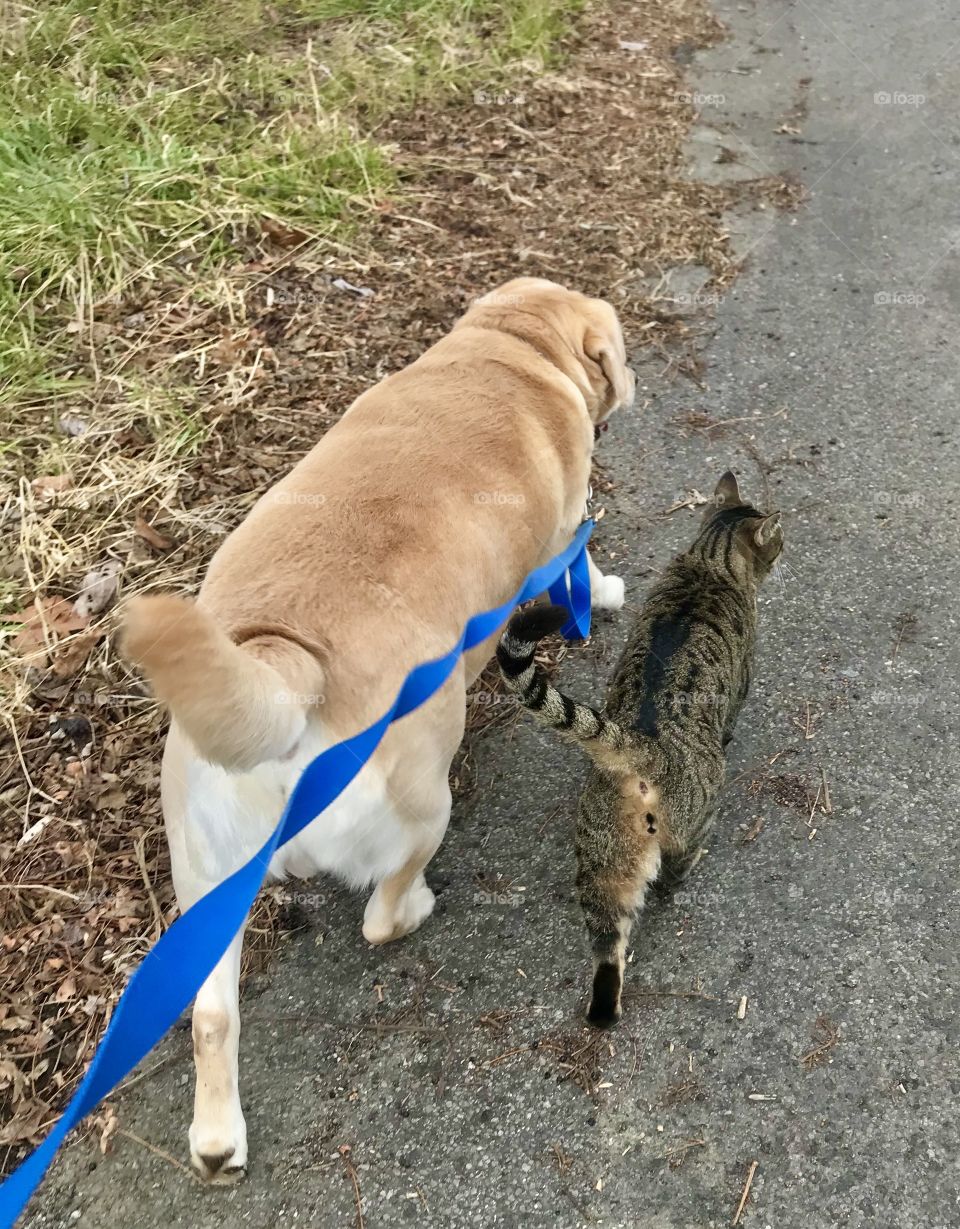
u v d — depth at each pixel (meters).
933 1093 2.16
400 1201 2.04
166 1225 2.01
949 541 3.53
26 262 4.21
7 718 2.81
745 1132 2.12
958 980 2.35
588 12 7.08
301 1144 2.12
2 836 2.59
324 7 6.41
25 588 3.19
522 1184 2.06
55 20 5.76
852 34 7.19
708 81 6.48
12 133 4.72
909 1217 1.99
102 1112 2.16
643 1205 2.02
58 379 3.91
